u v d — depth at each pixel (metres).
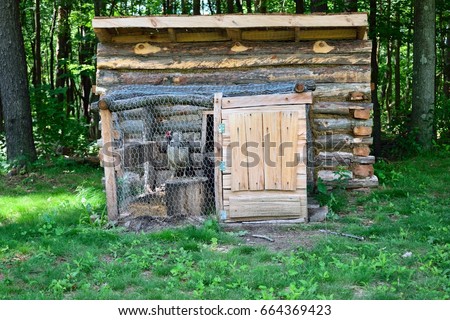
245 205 8.24
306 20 9.75
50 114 16.14
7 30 13.69
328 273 5.83
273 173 8.21
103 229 8.20
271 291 5.41
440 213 8.47
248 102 8.15
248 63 10.28
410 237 7.25
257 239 7.51
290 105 8.13
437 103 15.65
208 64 10.31
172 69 10.37
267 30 10.28
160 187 9.14
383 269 5.90
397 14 17.28
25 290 5.79
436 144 13.94
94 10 17.84
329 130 10.42
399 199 9.62
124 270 6.24
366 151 10.41
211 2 26.19
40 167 13.62
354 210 9.03
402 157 14.03
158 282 5.85
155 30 10.20
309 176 10.00
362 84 10.34
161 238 7.51
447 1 16.25
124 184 8.64
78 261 6.55
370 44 10.27
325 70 10.34
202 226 8.02
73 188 11.73
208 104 8.30
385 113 28.00
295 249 6.97
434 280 5.63
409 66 28.83
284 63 10.29
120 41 10.41
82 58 21.81
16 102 13.73
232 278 5.86
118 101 8.34
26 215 9.29
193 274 5.93
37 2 21.14
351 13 9.77
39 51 21.33
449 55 21.19
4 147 15.49
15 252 7.09
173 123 9.78
